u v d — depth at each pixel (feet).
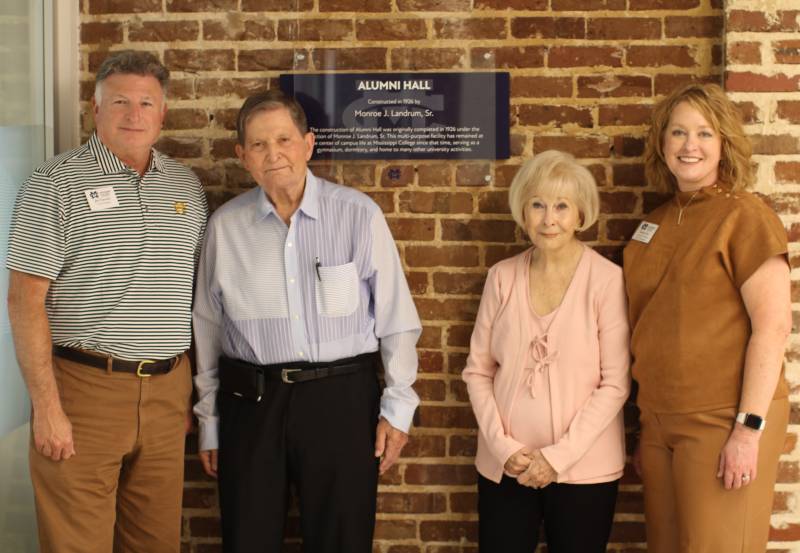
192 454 8.75
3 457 7.76
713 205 7.07
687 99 7.12
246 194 7.85
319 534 7.47
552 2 8.28
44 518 7.02
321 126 8.47
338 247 7.58
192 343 8.57
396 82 8.38
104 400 7.07
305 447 7.38
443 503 8.64
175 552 7.75
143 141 7.14
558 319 7.32
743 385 6.68
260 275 7.52
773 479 6.86
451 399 8.57
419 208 8.48
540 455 7.09
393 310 7.78
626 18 8.25
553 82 8.32
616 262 8.38
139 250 7.14
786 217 7.89
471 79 8.34
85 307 7.01
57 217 6.84
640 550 8.50
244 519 7.35
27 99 8.03
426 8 8.34
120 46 8.50
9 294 6.88
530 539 7.49
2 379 7.67
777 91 7.84
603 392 7.26
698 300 6.89
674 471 7.01
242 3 8.44
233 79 8.49
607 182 8.35
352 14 8.39
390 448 7.67
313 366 7.47
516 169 8.39
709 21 8.20
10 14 7.69
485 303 7.78
